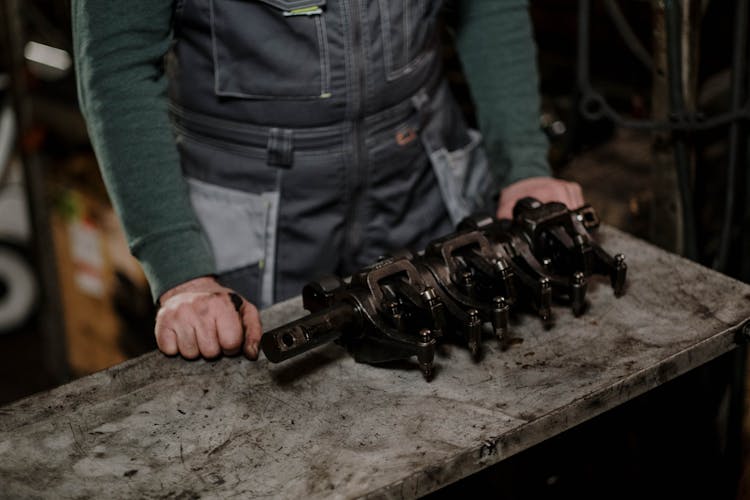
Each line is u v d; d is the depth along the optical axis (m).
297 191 1.42
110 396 1.12
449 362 1.16
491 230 1.29
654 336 1.18
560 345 1.18
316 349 1.19
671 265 1.33
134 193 1.22
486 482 1.57
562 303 1.26
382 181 1.46
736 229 1.73
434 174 1.54
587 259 1.25
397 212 1.49
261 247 1.43
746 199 1.66
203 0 1.28
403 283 1.17
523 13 1.52
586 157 2.09
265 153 1.39
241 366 1.17
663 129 1.56
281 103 1.35
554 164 2.09
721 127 1.77
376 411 1.08
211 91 1.36
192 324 1.17
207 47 1.32
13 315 3.42
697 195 1.73
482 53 1.53
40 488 0.98
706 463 1.65
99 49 1.21
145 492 0.97
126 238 1.24
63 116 2.66
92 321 2.81
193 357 1.17
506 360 1.16
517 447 1.04
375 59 1.35
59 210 2.71
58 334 2.92
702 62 1.78
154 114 1.24
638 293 1.27
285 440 1.04
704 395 1.61
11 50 2.65
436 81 1.50
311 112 1.36
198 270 1.23
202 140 1.41
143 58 1.24
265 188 1.41
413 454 1.01
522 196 1.44
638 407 1.63
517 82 1.52
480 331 1.13
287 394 1.11
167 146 1.25
